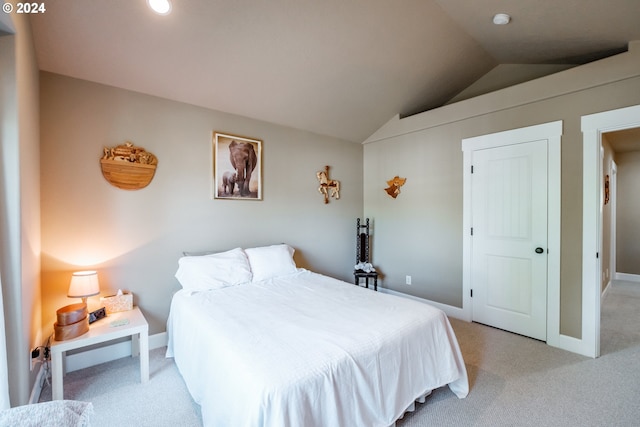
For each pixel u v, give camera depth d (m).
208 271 2.49
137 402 1.83
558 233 2.53
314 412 1.20
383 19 2.32
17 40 1.48
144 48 2.12
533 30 2.38
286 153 3.50
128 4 1.81
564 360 2.32
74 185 2.20
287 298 2.20
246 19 2.07
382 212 4.07
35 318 1.86
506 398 1.85
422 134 3.56
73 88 2.20
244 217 3.14
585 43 2.44
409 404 1.60
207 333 1.63
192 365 1.78
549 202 2.58
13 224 1.47
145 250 2.52
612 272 4.85
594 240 2.35
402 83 3.18
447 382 1.79
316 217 3.81
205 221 2.86
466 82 3.44
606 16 1.97
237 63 2.44
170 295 2.65
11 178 1.47
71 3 1.74
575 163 2.44
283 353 1.36
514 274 2.82
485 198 3.01
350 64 2.73
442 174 3.38
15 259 1.48
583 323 2.41
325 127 3.71
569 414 1.69
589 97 2.37
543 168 2.62
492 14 2.25
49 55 2.01
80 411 1.00
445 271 3.36
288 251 3.14
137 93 2.49
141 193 2.50
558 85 2.50
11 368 1.47
